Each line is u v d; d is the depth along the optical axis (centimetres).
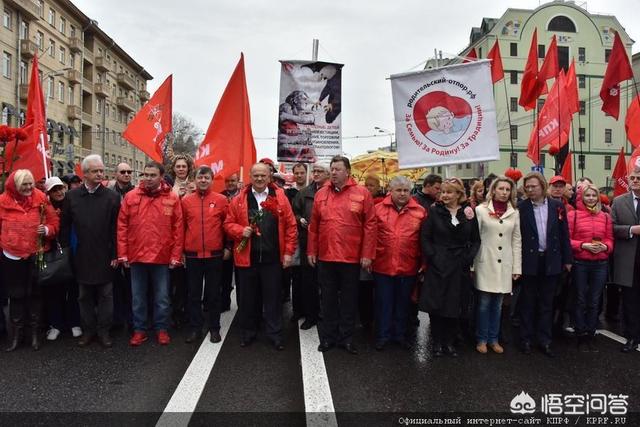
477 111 611
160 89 750
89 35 4781
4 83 3294
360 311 621
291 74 696
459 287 492
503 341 561
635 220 532
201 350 514
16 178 499
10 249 495
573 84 970
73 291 565
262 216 526
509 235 514
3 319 558
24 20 3534
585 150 4934
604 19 4969
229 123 662
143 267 532
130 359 485
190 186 620
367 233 509
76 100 4456
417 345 545
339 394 406
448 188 510
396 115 640
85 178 522
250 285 531
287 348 526
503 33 4800
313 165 657
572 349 534
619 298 671
